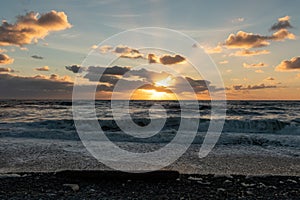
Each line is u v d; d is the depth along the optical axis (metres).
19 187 6.48
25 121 19.70
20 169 8.16
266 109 32.16
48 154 10.14
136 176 7.09
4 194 6.01
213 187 6.66
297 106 38.78
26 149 10.95
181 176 7.52
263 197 6.05
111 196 5.95
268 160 9.62
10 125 17.05
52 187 6.50
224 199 5.88
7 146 11.45
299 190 6.53
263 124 16.33
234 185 6.83
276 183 7.03
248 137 13.32
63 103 48.09
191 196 6.03
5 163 8.84
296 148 11.77
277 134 15.09
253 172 8.13
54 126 17.16
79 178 7.11
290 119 20.97
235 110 28.06
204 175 7.69
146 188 6.50
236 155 10.35
